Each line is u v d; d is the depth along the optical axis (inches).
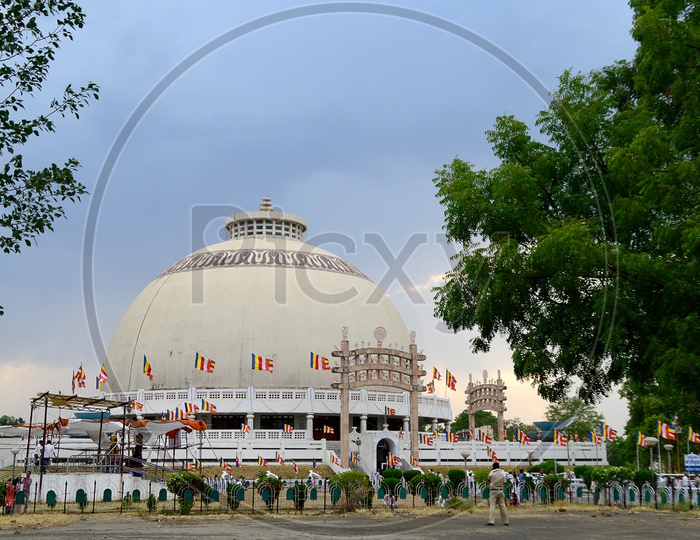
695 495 1504.7
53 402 1674.5
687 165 1050.1
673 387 1016.9
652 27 1093.8
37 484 1547.7
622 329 1085.8
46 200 942.4
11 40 903.7
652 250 1180.5
